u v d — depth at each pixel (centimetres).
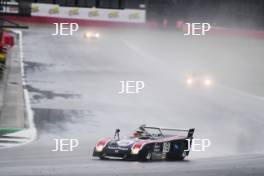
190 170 6931
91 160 7850
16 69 19075
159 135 8338
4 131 10700
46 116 12456
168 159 8219
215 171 6856
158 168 7062
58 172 6519
